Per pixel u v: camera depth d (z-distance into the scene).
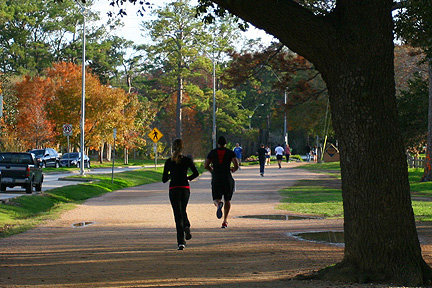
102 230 15.57
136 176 42.81
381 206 8.44
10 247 12.79
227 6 8.76
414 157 48.66
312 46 8.65
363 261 8.52
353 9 8.47
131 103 78.00
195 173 12.27
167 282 8.70
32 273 9.64
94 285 8.56
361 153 8.47
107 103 65.38
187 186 12.18
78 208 21.80
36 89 66.19
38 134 64.44
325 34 8.52
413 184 32.34
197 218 18.08
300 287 8.03
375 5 8.42
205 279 8.91
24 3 98.12
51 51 100.00
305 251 11.70
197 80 104.75
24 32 94.38
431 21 13.04
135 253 11.66
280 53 22.38
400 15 13.62
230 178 15.03
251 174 46.59
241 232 14.78
